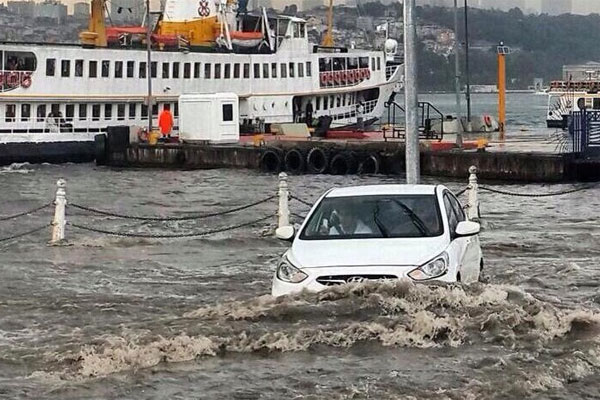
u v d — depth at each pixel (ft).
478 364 72.18
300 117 453.99
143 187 296.71
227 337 79.20
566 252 148.66
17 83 360.28
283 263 87.71
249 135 422.41
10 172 345.31
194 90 410.72
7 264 138.92
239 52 441.27
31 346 81.41
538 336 78.48
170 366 74.13
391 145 332.19
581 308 90.27
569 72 575.79
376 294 82.74
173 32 444.55
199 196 270.26
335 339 78.18
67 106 376.27
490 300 84.28
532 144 360.48
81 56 374.84
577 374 70.18
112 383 70.18
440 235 89.71
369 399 64.69
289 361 74.74
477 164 302.25
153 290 115.44
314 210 94.63
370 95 497.46
